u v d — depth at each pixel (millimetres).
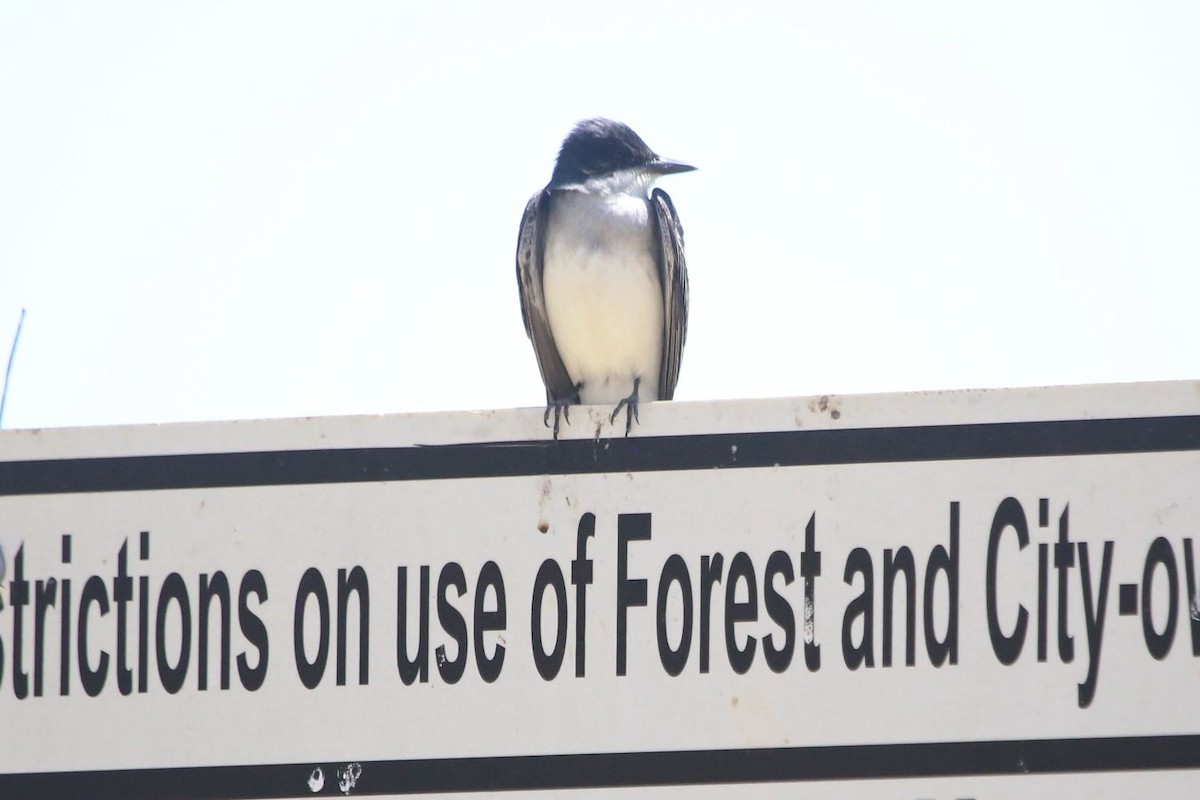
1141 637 5227
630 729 5383
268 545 5734
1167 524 5312
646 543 5559
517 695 5477
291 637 5637
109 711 5633
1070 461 5410
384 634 5598
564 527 5621
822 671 5344
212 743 5559
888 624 5355
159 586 5742
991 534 5387
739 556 5500
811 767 5254
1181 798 5062
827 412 5562
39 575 5789
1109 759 5129
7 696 5672
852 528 5465
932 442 5492
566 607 5539
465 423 5750
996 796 5141
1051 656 5246
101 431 5895
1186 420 5387
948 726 5234
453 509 5688
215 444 5848
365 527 5711
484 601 5586
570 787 5363
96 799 5539
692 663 5422
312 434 5809
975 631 5309
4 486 5875
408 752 5465
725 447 5602
